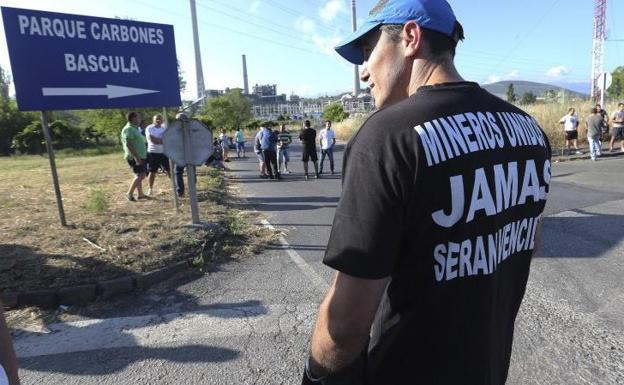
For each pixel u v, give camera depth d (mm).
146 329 3564
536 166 1197
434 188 945
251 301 4031
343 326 977
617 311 3586
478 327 1072
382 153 946
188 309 3906
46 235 5727
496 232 1069
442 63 1124
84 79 5988
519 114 1219
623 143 15031
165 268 4625
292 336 3389
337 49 1321
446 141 979
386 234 936
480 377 1095
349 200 965
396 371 1072
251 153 27469
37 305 3986
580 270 4461
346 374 1081
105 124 38062
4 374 1309
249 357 3115
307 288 4297
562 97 22641
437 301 1018
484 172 1023
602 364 2889
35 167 17984
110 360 3125
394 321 1060
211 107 58750
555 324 3402
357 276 941
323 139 13711
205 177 12391
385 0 1193
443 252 987
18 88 5625
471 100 1099
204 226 6039
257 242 5758
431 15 1098
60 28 5766
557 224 6172
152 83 6523
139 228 5992
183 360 3098
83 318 3797
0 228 6129
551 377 2771
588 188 8945
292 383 2822
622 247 5117
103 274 4449
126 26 6230
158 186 10383
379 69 1189
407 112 996
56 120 40438
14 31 5508
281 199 9234
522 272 1271
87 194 9469
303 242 5832
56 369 3029
